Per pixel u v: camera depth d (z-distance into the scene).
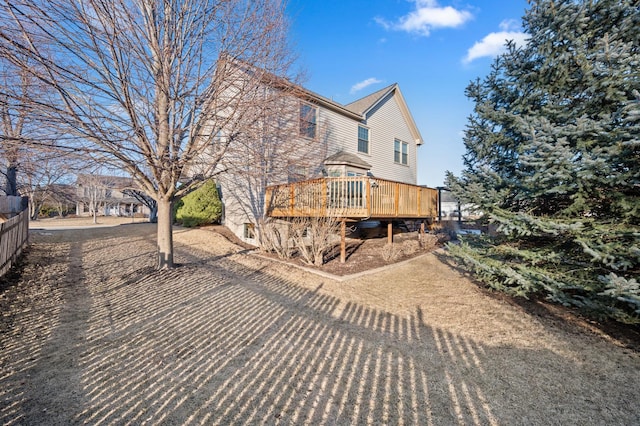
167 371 3.14
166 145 6.02
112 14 5.14
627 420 2.46
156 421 2.41
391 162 16.64
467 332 4.18
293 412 2.56
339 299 5.64
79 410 2.50
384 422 2.46
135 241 10.45
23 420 2.35
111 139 5.32
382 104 16.20
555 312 4.81
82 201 27.89
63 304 4.82
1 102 4.33
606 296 3.80
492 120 5.41
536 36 4.79
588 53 4.26
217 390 2.84
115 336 3.89
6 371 3.01
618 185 4.04
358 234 13.53
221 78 6.11
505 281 4.95
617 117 3.67
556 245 4.76
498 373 3.17
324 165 12.41
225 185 12.96
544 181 4.30
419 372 3.20
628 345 3.72
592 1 4.12
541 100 4.99
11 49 4.26
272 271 7.65
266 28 6.30
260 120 6.92
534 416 2.53
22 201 9.89
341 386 2.95
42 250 8.24
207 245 10.38
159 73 5.84
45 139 4.86
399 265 8.28
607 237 3.99
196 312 4.79
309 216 8.82
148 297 5.36
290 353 3.60
